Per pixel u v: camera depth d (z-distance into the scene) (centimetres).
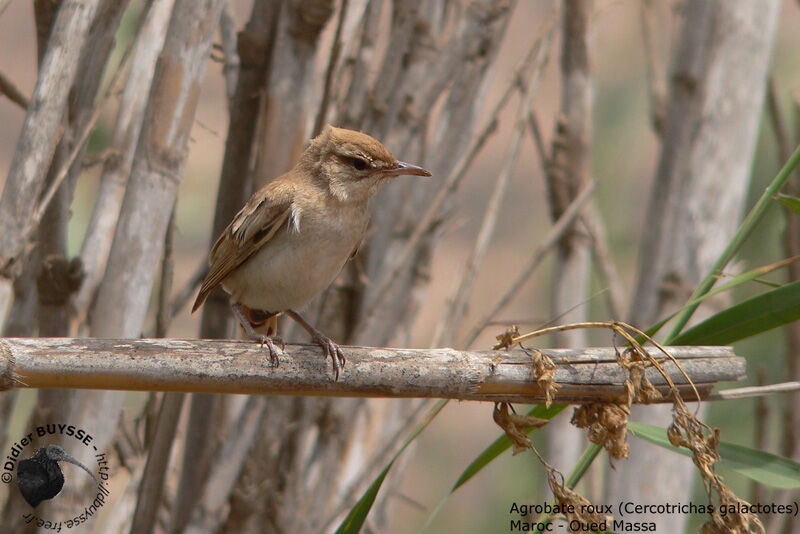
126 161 883
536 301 1958
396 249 951
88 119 800
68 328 812
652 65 1091
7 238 624
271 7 860
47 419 795
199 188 2341
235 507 852
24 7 3812
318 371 607
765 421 981
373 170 834
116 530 848
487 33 960
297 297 841
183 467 879
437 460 2345
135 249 716
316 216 815
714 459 580
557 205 1093
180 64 725
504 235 3127
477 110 977
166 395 768
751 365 1445
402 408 962
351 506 845
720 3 946
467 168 891
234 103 875
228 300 908
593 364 625
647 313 955
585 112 1097
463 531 1897
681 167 954
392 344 930
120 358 568
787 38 1691
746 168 954
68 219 808
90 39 788
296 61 832
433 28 947
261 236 816
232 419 901
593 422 630
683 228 948
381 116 930
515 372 624
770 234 1455
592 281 1652
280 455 873
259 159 838
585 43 1098
